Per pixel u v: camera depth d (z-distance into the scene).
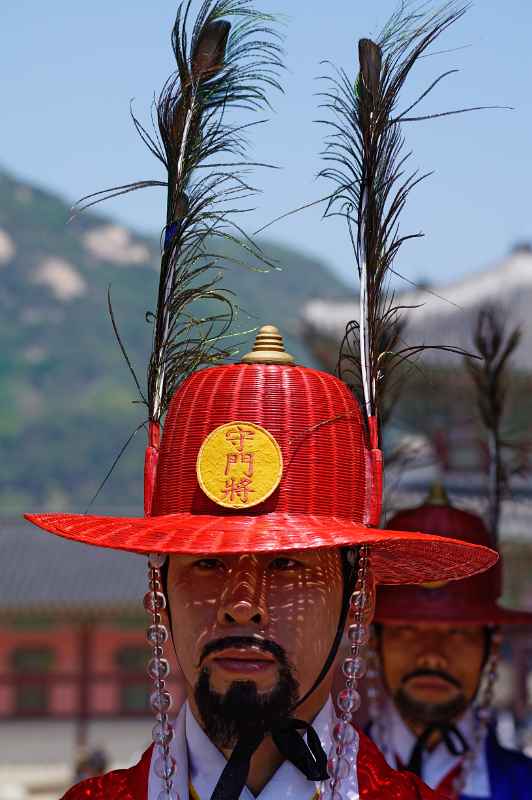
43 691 44.91
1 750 44.25
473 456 17.89
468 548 4.06
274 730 3.79
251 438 3.81
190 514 3.83
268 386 3.90
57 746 44.47
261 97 4.21
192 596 3.79
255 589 3.73
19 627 44.94
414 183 4.24
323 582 3.82
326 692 3.98
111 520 3.81
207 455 3.82
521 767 6.99
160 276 4.25
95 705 44.50
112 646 44.78
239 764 3.74
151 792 3.97
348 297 32.69
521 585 29.73
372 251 4.22
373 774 4.02
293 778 3.88
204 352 4.22
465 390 7.50
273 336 4.04
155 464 4.05
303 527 3.71
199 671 3.76
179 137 4.27
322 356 32.69
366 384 4.11
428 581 4.56
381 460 4.03
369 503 4.00
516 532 25.22
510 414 7.70
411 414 8.48
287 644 3.73
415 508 7.20
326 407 3.92
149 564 3.93
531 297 32.97
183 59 4.30
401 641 6.90
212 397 3.92
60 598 42.34
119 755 44.25
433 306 30.05
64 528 3.74
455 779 6.89
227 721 3.73
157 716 3.89
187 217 4.25
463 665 6.90
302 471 3.83
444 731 6.89
